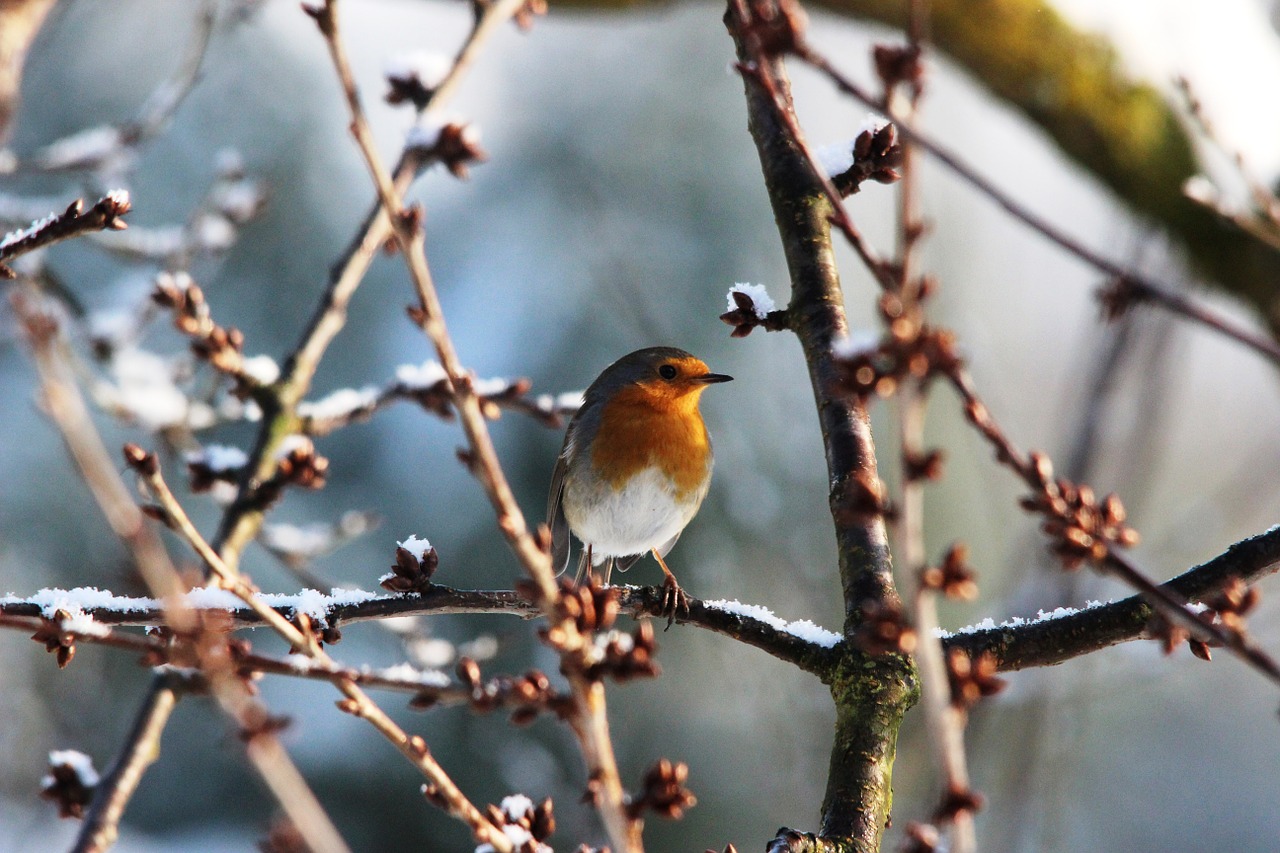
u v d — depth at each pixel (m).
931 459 2.94
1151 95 12.44
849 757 5.09
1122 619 5.39
